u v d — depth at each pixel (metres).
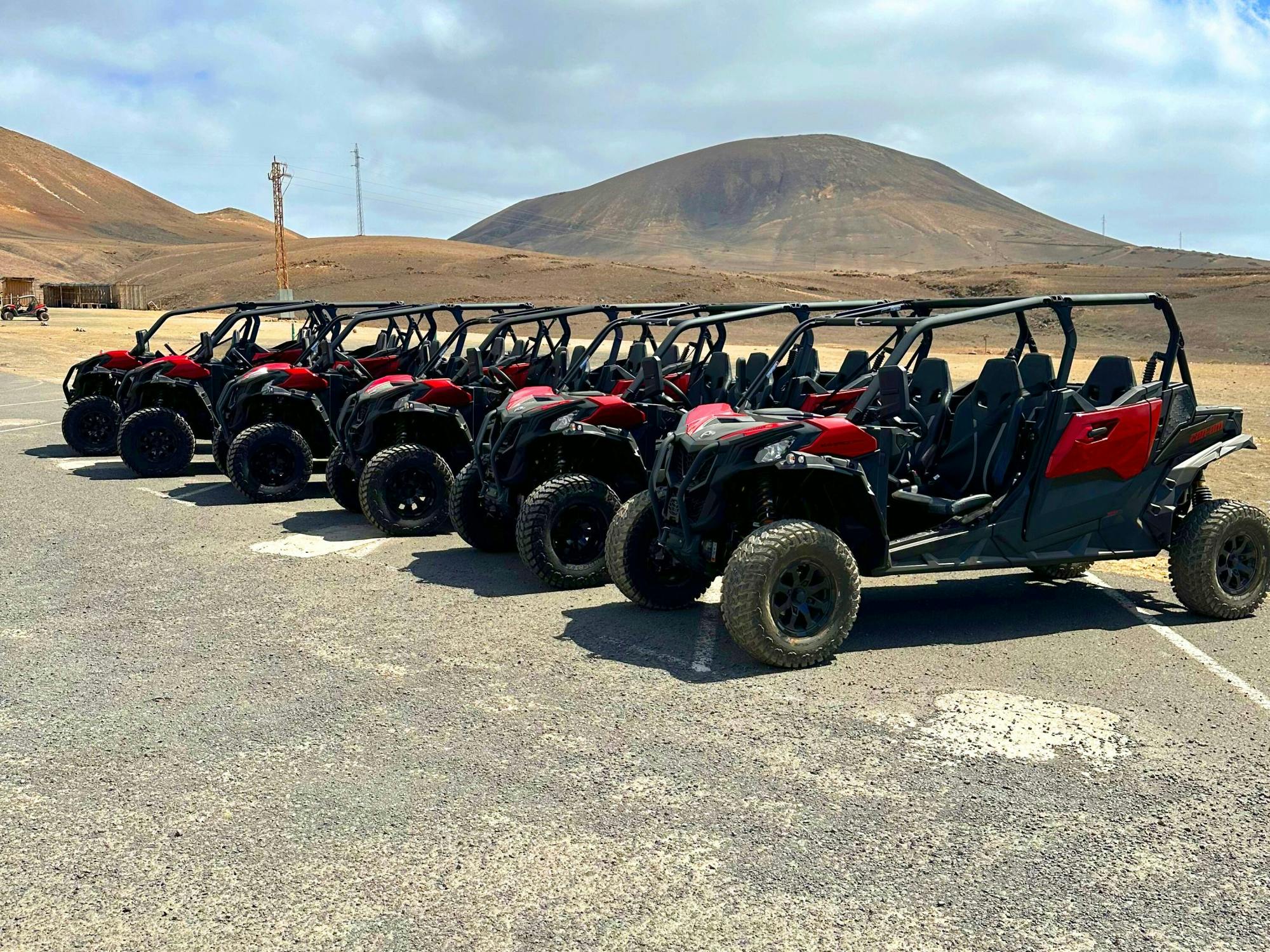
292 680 5.20
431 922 3.14
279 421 11.21
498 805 3.87
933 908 3.23
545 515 6.94
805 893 3.30
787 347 7.23
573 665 5.44
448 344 10.65
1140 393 6.34
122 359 14.00
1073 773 4.18
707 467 5.71
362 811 3.82
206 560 7.81
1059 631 6.10
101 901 3.25
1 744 4.40
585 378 9.23
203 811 3.82
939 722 4.69
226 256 195.38
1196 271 166.50
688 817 3.78
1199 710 4.86
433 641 5.85
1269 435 15.09
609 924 3.13
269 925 3.12
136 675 5.24
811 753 4.35
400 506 8.95
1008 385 6.22
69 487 11.19
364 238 197.62
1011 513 6.01
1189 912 3.23
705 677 5.27
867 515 5.66
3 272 196.75
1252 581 6.46
